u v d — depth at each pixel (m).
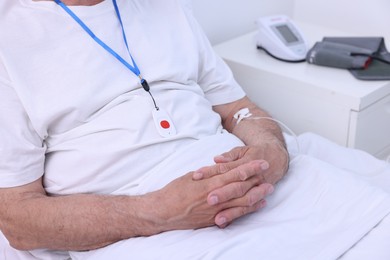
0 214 1.11
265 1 2.25
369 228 1.05
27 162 1.13
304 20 2.37
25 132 1.14
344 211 1.10
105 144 1.18
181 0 1.42
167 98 1.26
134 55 1.28
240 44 2.03
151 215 1.07
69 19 1.22
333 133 1.69
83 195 1.12
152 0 1.37
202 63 1.44
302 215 1.10
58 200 1.11
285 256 1.00
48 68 1.17
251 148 1.21
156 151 1.19
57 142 1.20
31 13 1.20
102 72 1.21
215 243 1.02
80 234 1.08
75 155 1.18
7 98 1.13
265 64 1.84
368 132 1.69
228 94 1.47
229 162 1.13
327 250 1.01
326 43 1.84
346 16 2.21
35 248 1.13
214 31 2.09
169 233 1.08
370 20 2.14
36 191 1.15
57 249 1.16
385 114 1.73
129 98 1.23
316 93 1.68
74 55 1.20
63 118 1.18
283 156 1.23
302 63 1.83
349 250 1.03
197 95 1.35
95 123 1.20
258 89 1.85
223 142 1.24
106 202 1.10
